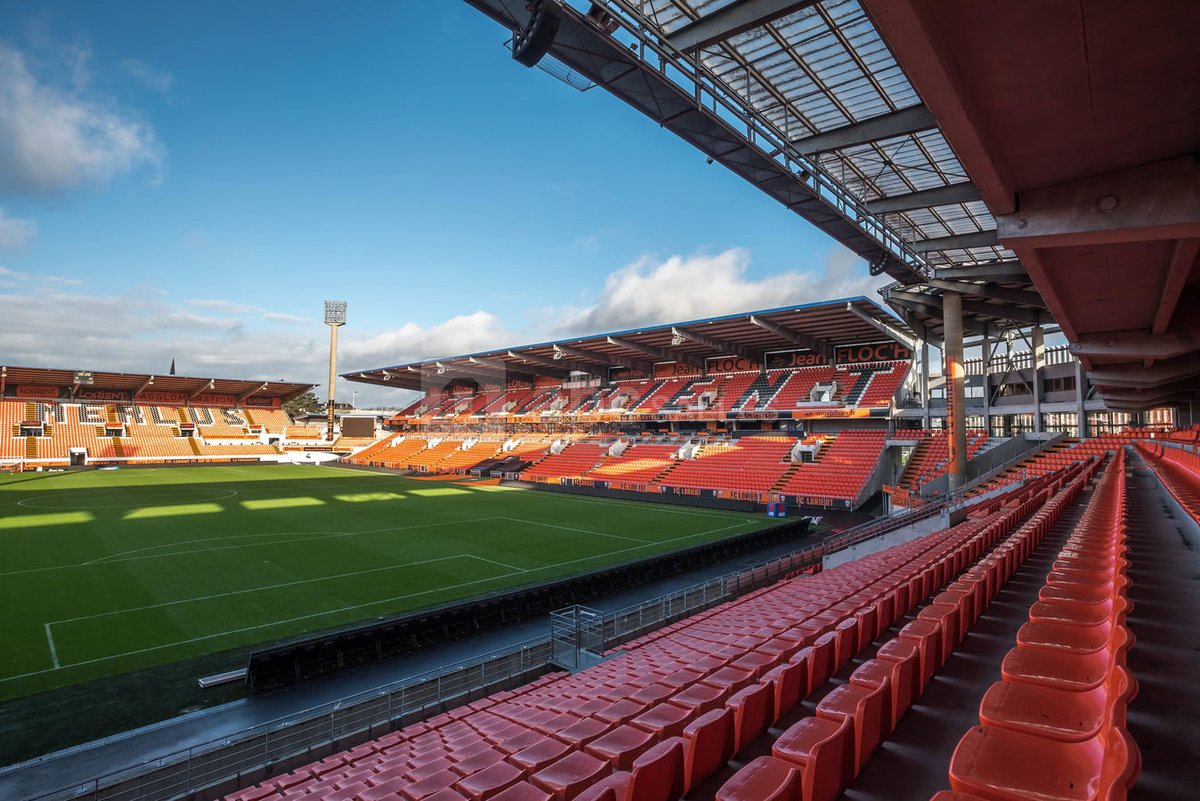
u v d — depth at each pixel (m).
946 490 33.34
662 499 40.66
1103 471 21.83
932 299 34.00
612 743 5.13
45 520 30.00
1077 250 9.36
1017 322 36.88
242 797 8.05
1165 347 14.59
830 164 20.33
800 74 16.28
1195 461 16.92
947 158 19.62
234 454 71.94
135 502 36.72
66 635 15.06
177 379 68.88
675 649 10.41
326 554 23.69
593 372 64.19
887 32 4.34
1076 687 3.37
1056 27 4.47
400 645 15.07
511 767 5.52
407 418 78.19
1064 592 5.47
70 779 9.45
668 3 14.11
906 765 3.65
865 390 44.78
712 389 53.66
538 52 13.19
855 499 36.47
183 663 13.69
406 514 33.69
